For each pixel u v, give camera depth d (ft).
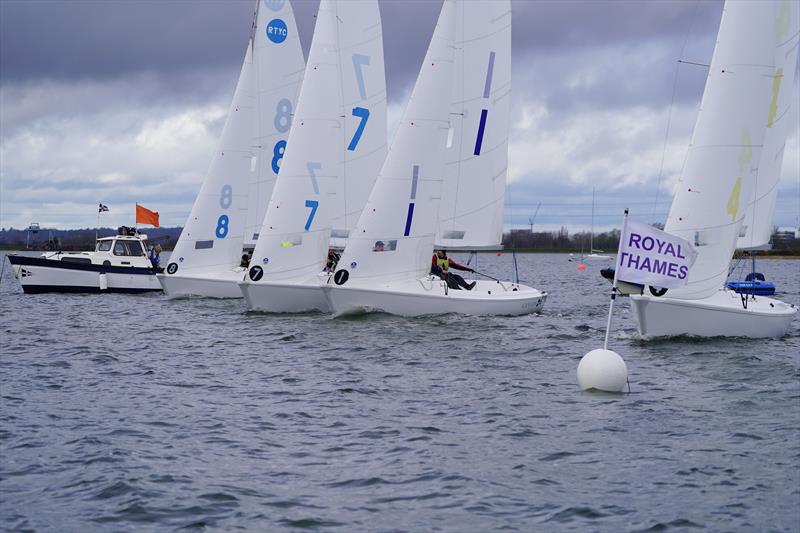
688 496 35.09
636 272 59.11
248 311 92.84
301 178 91.66
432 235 87.35
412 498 34.99
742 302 76.48
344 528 32.04
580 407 49.83
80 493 35.40
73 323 89.76
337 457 40.14
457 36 92.94
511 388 55.42
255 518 32.96
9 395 52.80
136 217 130.41
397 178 85.35
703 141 72.43
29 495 35.24
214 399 52.01
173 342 75.41
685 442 42.45
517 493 35.50
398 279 86.43
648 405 50.14
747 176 72.69
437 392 54.13
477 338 76.18
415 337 76.38
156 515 33.22
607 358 54.34
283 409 49.34
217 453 40.68
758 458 39.78
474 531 31.78
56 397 52.44
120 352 70.13
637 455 40.37
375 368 62.49
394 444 42.16
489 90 93.66
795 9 88.33
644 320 72.08
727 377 58.08
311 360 65.67
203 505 34.17
